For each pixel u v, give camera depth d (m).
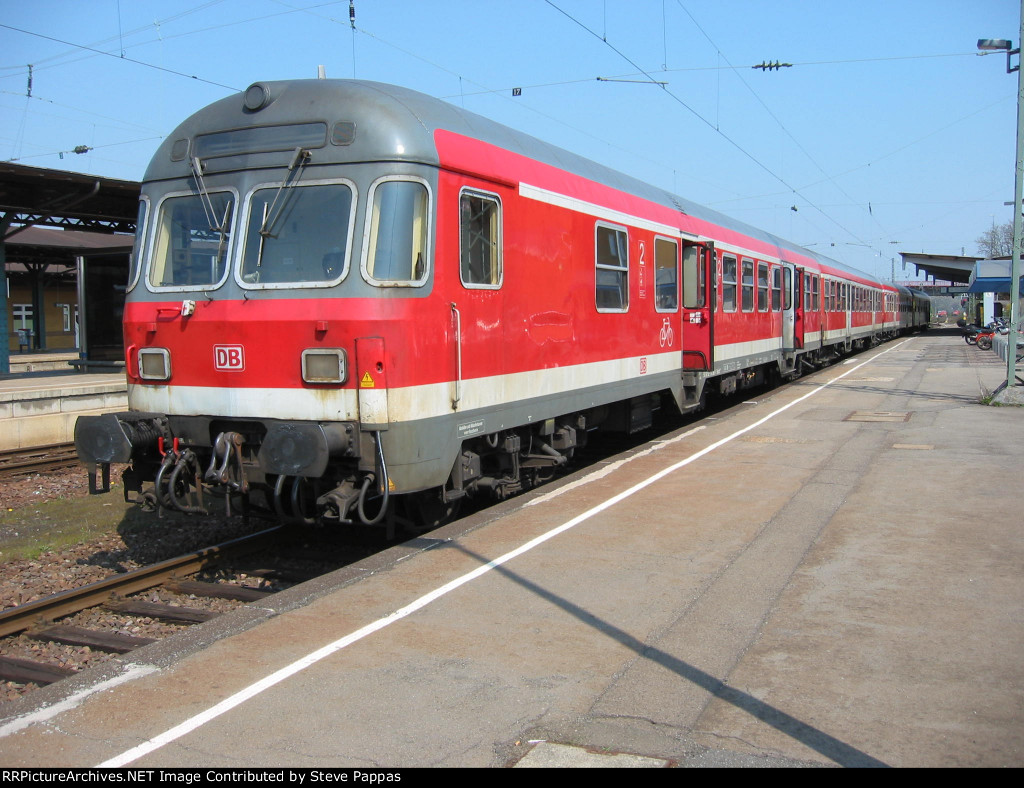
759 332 17.05
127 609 6.30
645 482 8.66
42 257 33.22
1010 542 6.32
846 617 4.89
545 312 8.09
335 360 6.02
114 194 17.80
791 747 3.48
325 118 6.31
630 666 4.30
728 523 7.01
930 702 3.85
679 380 12.09
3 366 19.70
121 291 21.34
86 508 9.59
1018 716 3.71
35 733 3.68
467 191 6.74
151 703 3.95
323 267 6.17
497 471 8.23
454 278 6.54
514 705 3.90
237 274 6.43
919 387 18.22
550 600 5.26
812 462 9.64
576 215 8.72
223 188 6.61
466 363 6.76
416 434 6.14
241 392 6.38
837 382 20.00
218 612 6.25
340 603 5.25
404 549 6.36
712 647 4.51
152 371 6.79
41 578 7.25
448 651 4.51
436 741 3.58
